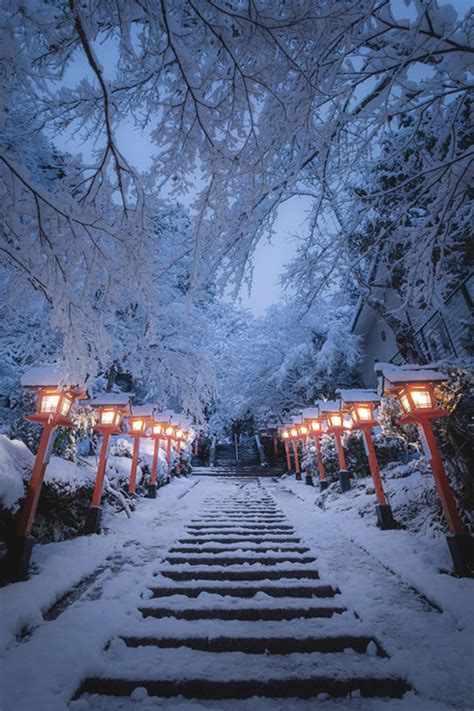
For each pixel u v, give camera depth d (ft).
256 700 6.68
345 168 13.76
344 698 6.69
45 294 10.58
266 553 14.25
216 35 6.87
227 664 7.55
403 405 14.42
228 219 10.57
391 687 6.83
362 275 23.21
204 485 40.22
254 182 9.75
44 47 7.29
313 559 13.76
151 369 33.27
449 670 6.81
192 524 19.45
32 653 7.48
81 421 20.15
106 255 9.53
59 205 8.38
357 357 48.03
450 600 9.30
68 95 8.48
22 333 27.22
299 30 7.12
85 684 7.02
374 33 9.49
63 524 16.28
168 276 33.04
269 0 6.86
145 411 26.73
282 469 54.85
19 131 9.89
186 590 11.11
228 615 9.66
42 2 6.80
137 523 19.38
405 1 8.38
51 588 10.29
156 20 6.94
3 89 6.63
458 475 14.14
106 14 7.30
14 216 8.38
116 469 25.04
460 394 14.56
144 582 11.45
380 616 9.04
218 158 8.65
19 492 11.76
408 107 11.97
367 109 11.56
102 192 9.29
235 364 42.06
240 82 7.59
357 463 27.84
